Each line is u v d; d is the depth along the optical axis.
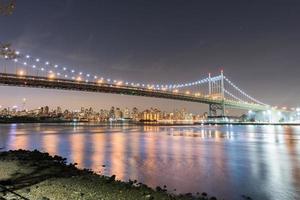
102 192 13.77
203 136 72.50
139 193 13.88
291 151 39.56
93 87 88.81
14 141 53.47
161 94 106.94
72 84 84.06
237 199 15.70
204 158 31.42
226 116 148.38
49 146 44.34
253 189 17.77
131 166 25.53
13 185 14.54
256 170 24.25
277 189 17.84
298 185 18.84
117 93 95.62
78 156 32.44
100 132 89.69
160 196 13.79
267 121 185.12
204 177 21.05
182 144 48.94
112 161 28.56
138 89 99.38
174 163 27.53
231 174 22.34
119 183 15.84
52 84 80.38
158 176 21.19
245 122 178.62
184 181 19.67
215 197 15.64
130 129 117.75
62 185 14.77
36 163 21.09
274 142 55.56
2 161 22.11
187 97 117.62
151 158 30.94
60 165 21.02
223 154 35.28
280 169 24.86
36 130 101.06
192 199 14.25
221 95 137.75
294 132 100.31
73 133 82.50
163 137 67.19
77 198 12.72
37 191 13.48
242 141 57.28
